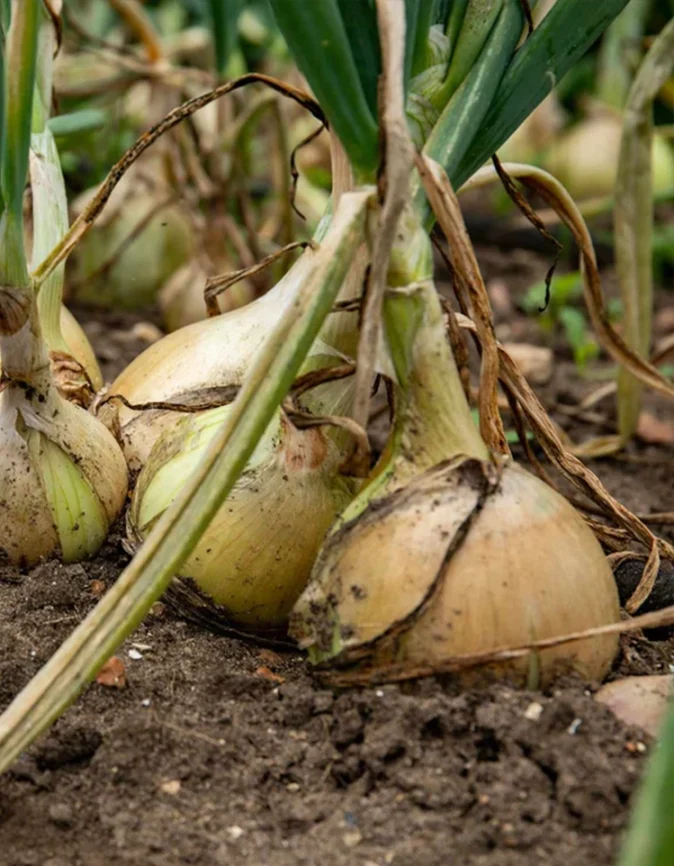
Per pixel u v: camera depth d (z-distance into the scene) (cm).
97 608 87
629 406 129
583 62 247
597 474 130
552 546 90
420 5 93
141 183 175
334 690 92
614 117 231
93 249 175
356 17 92
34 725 87
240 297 162
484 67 95
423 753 90
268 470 95
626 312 123
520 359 161
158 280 177
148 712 93
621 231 121
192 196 168
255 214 200
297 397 95
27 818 89
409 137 89
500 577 90
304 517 95
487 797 88
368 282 90
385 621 90
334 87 90
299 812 89
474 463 91
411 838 87
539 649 90
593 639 91
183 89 168
